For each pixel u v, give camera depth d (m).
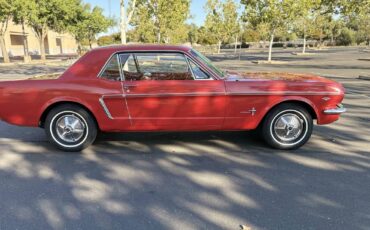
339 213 3.25
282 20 24.86
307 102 4.82
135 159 4.73
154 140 5.55
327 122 4.98
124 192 3.73
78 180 4.05
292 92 4.79
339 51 46.50
